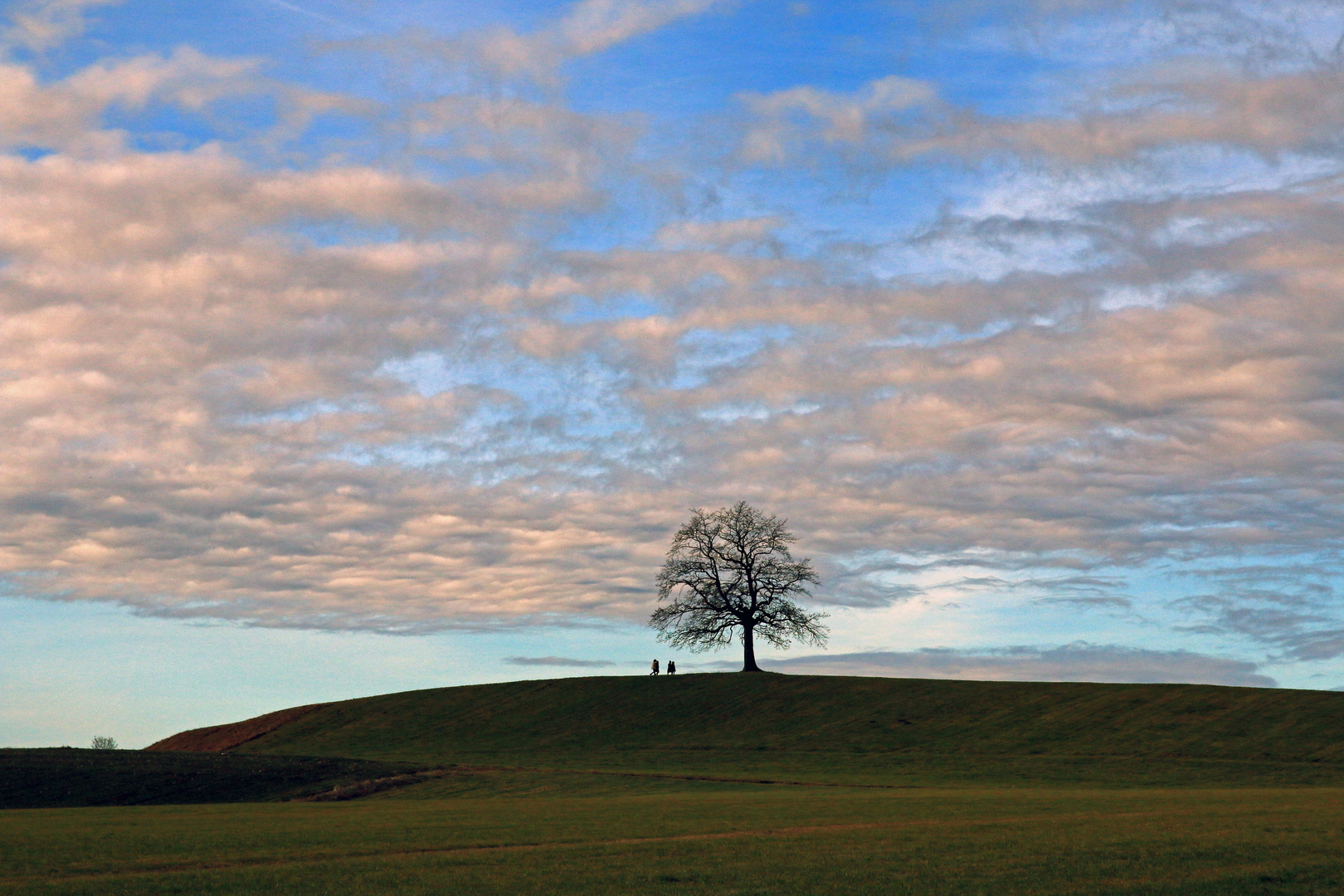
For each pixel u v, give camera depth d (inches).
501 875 1208.8
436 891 1128.2
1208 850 1269.7
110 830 1722.4
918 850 1320.1
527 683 4943.4
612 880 1170.6
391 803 2361.0
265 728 4729.3
